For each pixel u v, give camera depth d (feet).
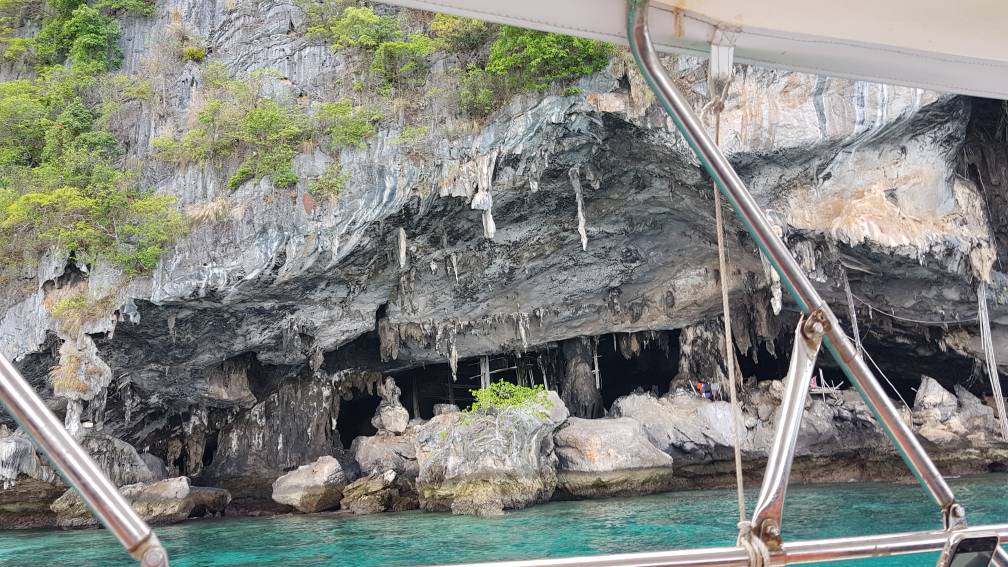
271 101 63.82
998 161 64.44
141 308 62.95
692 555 4.90
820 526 47.70
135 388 73.82
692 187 62.39
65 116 69.51
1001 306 69.21
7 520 64.75
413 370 94.94
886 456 74.38
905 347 80.38
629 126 57.62
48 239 63.67
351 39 66.80
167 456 81.15
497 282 73.46
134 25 77.97
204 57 73.97
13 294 64.69
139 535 3.97
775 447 5.49
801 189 59.77
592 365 87.92
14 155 69.41
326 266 64.08
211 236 61.98
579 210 61.72
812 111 56.13
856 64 7.52
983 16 6.89
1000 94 8.13
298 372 82.38
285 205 61.82
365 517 63.98
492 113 60.59
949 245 60.44
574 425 71.15
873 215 59.06
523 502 62.59
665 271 76.59
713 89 6.89
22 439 64.80
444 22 64.59
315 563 43.57
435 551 44.93
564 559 4.76
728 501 61.16
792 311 78.79
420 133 61.00
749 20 6.79
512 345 83.61
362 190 60.90
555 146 59.77
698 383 81.51
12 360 63.62
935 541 5.43
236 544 52.49
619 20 6.80
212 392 75.61
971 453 73.00
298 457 80.74
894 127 56.39
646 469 69.26
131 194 64.49
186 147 64.49
